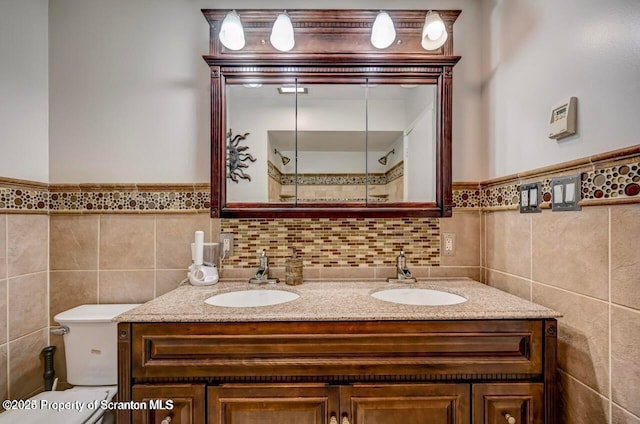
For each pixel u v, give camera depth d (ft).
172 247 5.03
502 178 4.58
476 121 5.13
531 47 3.97
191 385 3.26
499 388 3.26
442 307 3.51
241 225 5.07
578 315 3.28
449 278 5.10
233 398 3.27
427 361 3.26
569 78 3.37
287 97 4.93
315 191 4.93
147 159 5.03
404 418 3.29
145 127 5.02
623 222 2.81
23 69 4.55
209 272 4.71
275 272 5.05
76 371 4.37
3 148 4.28
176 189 5.03
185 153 5.05
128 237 5.01
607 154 2.93
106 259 5.00
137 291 5.01
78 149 4.98
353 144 4.94
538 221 3.87
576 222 3.31
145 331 3.26
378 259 5.10
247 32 4.74
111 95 5.00
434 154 4.91
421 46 4.80
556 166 3.56
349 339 3.28
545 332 3.27
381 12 4.61
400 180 4.93
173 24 5.03
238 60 4.68
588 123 3.14
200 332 3.27
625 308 2.79
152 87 5.02
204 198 5.05
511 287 4.40
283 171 4.92
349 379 3.31
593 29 3.07
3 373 4.27
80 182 4.98
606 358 2.97
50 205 4.96
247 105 4.90
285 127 4.93
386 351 3.29
